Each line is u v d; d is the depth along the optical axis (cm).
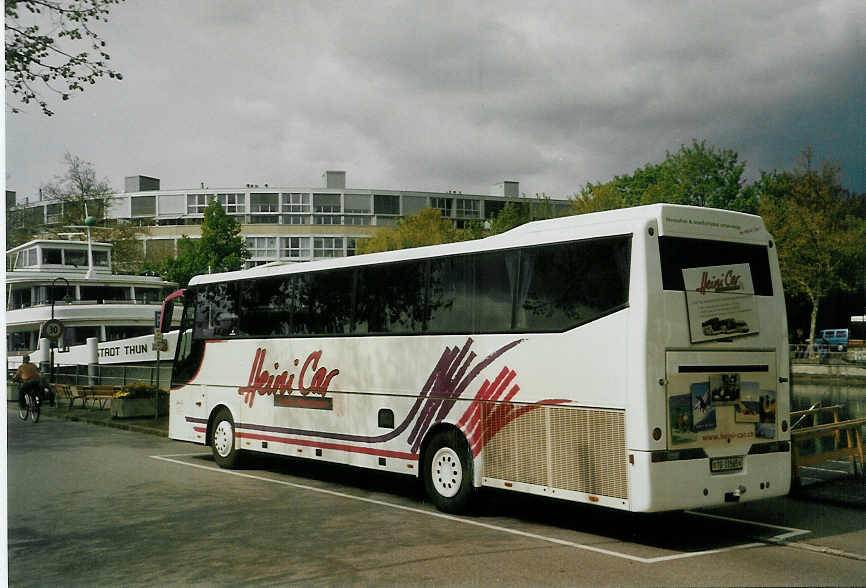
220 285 1543
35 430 2212
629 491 834
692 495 846
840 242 3959
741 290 919
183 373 1602
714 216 909
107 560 780
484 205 10381
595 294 892
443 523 974
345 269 1262
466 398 1034
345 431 1229
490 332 1011
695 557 806
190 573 729
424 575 722
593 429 877
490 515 1034
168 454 1694
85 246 3194
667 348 848
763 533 927
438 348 1084
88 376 2828
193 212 9669
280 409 1364
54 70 1302
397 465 1135
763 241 951
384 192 9894
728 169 4822
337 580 704
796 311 5338
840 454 1222
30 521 970
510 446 970
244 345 1460
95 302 2994
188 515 1009
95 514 1014
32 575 732
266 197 9681
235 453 1462
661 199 4819
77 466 1485
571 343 909
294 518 994
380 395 1171
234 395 1473
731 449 884
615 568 756
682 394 852
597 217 913
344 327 1249
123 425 2264
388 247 5762
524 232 992
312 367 1303
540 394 938
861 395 3048
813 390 3303
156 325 2380
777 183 4734
